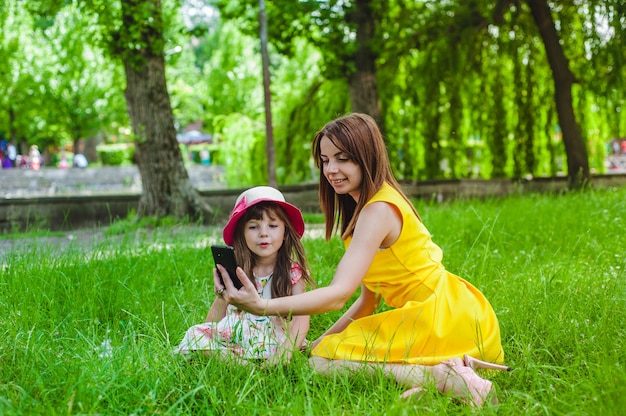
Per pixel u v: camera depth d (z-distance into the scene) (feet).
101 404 9.15
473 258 17.61
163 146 37.60
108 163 128.88
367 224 10.39
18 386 8.98
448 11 49.47
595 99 49.16
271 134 42.45
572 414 8.17
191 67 115.55
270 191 11.27
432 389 9.06
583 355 10.21
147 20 36.63
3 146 135.23
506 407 8.80
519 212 28.32
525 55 51.98
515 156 52.80
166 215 37.35
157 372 9.81
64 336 12.29
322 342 10.62
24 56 89.71
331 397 9.18
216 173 104.42
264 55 42.19
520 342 11.62
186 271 17.49
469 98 52.80
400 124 52.95
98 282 15.38
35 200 38.75
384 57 48.73
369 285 11.03
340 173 10.76
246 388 9.48
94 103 99.14
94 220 40.19
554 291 14.17
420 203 36.50
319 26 46.52
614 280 14.32
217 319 11.94
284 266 11.32
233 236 11.49
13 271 15.94
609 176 52.13
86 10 37.40
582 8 49.14
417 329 10.17
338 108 54.54
